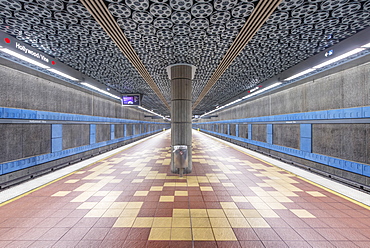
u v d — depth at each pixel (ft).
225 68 19.19
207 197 12.03
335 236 7.85
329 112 17.29
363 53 12.88
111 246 7.20
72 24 10.77
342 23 10.62
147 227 8.50
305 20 10.27
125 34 12.01
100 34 12.06
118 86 29.37
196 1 8.75
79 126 25.73
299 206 10.72
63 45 13.74
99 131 32.42
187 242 7.45
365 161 13.83
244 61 17.37
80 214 9.71
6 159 14.53
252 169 20.01
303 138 21.33
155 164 22.39
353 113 14.73
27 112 16.53
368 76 13.56
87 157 26.76
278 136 27.68
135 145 44.24
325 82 17.85
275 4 8.66
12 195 12.25
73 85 23.77
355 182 14.23
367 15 9.70
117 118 42.22
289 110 24.48
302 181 15.60
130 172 18.52
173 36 12.41
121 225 8.66
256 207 10.59
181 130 17.84
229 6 9.07
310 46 14.01
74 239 7.61
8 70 14.66
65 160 22.06
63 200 11.50
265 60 17.08
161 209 10.28
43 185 14.39
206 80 25.05
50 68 15.30
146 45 13.78
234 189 13.57
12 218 9.30
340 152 16.11
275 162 23.63
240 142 47.32
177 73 17.87
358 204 10.99
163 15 9.89
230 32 11.87
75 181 15.46
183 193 12.73
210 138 66.69
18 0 8.48
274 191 13.19
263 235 7.92
